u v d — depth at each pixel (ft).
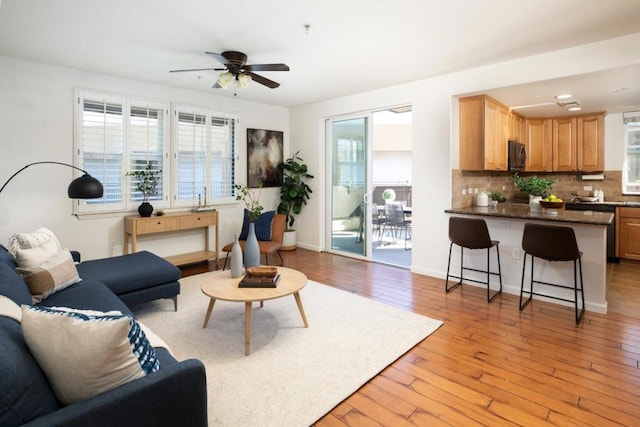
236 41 10.66
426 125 14.76
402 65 12.86
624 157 18.24
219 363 8.07
